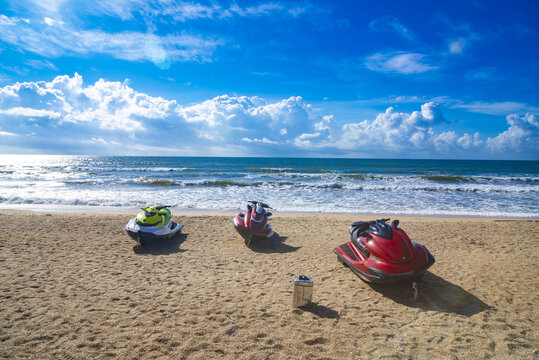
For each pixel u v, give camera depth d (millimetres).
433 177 30688
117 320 3729
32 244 7059
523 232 9109
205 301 4320
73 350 3098
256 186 22547
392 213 12961
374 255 4777
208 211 12922
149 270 5609
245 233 7305
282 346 3236
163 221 7484
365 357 3070
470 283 5148
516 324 3744
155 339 3330
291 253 6930
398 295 4668
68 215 10898
